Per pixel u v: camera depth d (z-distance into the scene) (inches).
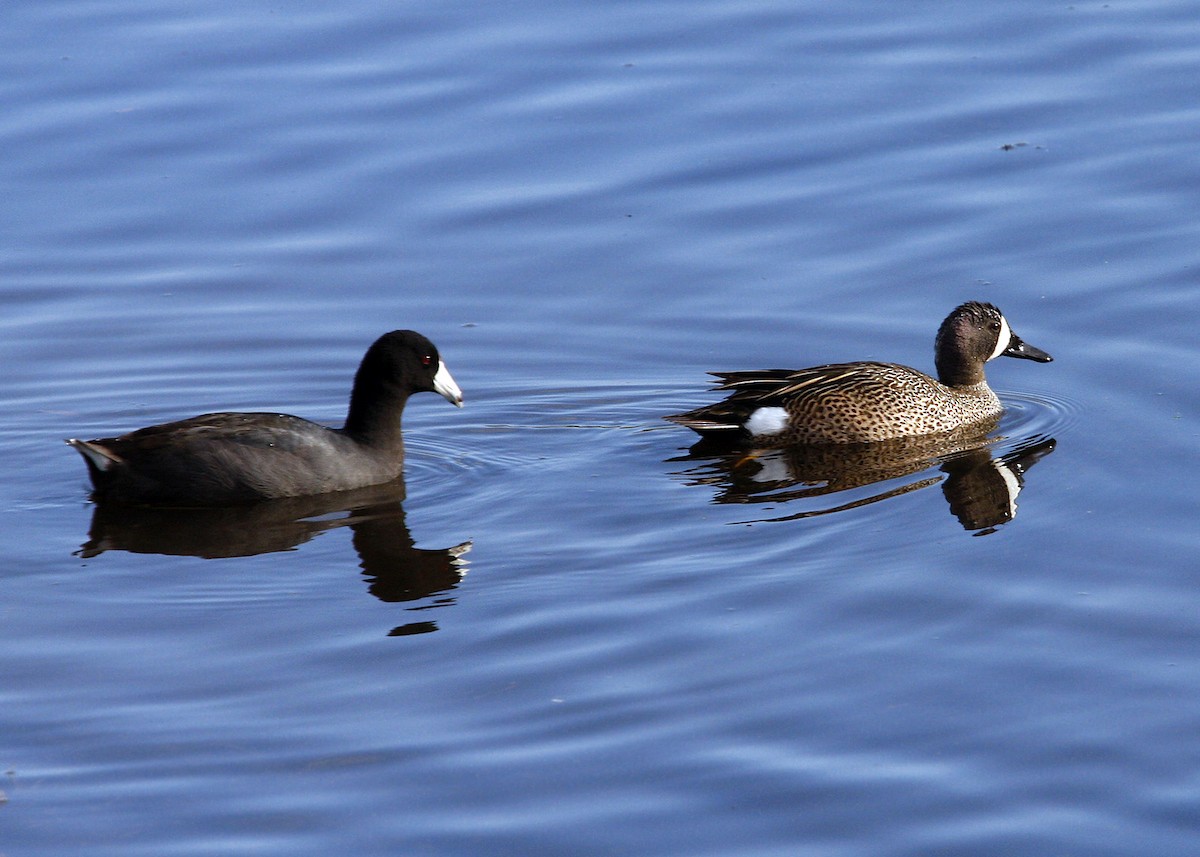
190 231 808.3
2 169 846.5
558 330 734.5
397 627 481.1
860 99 882.8
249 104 892.0
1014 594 486.6
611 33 952.9
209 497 585.3
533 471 614.2
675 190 825.5
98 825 382.3
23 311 751.7
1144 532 525.3
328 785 397.4
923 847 369.4
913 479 592.7
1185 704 422.3
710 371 692.7
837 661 450.3
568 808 385.7
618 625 476.7
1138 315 705.6
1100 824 375.9
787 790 390.9
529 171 844.0
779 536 539.5
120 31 966.4
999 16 959.0
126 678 452.4
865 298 744.3
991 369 718.5
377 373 604.7
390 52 938.1
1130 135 838.5
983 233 778.2
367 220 815.1
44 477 614.2
